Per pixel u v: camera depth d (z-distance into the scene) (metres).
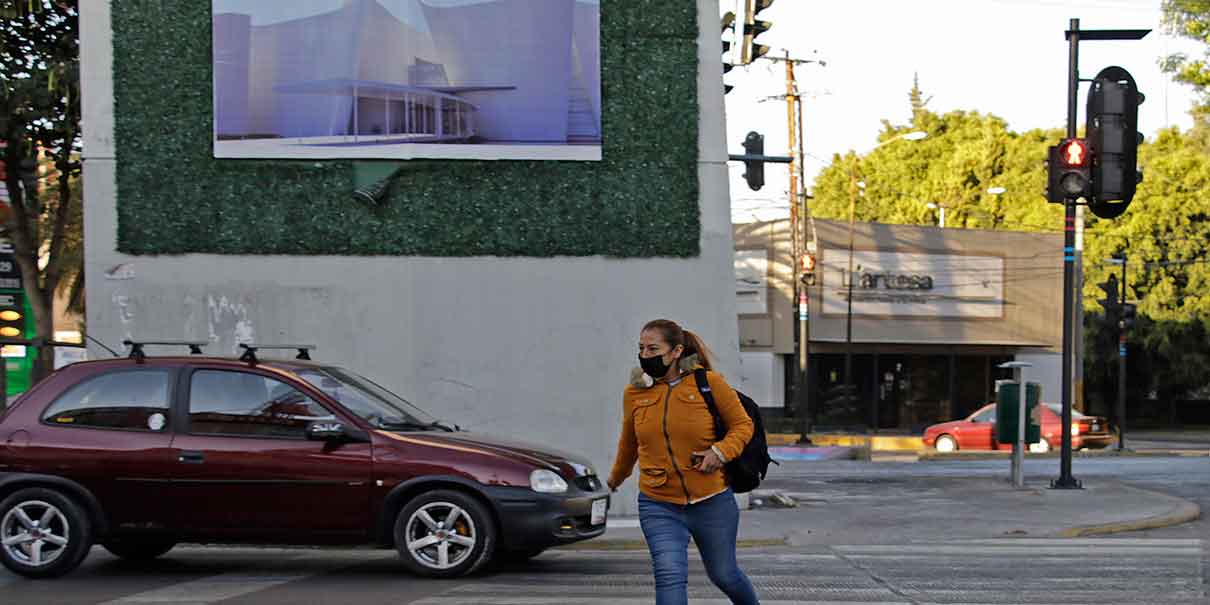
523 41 13.76
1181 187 45.47
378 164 13.65
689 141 13.87
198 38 13.55
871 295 40.53
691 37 13.90
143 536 9.20
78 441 9.22
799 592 8.70
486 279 13.69
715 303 13.84
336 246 13.59
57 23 16.06
